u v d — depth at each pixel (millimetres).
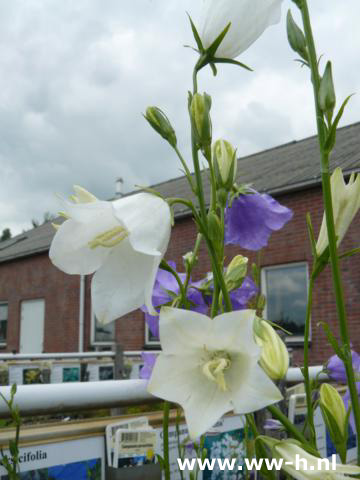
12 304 18156
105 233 1129
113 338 14375
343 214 1108
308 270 9820
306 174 10195
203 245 11484
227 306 1038
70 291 15906
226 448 1861
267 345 1010
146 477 1527
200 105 1101
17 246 20391
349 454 2182
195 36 1206
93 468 1500
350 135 12805
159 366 940
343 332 993
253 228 1537
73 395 1355
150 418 1705
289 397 2092
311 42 1052
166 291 1374
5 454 1372
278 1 1198
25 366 6422
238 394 880
